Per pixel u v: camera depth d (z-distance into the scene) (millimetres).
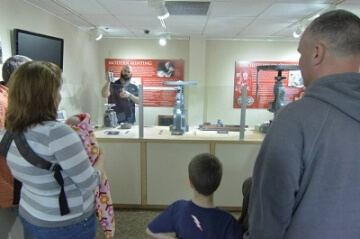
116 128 3037
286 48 5098
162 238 1231
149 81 5164
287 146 639
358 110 602
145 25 3939
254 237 735
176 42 5109
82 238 1145
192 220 1148
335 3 2730
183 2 2770
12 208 1556
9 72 1464
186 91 3004
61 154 972
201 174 1172
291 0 2658
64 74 3586
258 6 2883
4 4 2297
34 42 2654
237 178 2674
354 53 644
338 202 612
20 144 974
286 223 666
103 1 2723
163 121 3566
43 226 1057
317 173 618
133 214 2701
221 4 2822
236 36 4805
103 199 1374
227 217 1151
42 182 1007
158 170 2705
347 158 602
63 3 2799
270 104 2768
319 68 680
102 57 5105
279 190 648
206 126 2941
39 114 986
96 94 3039
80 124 1271
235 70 5172
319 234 625
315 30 676
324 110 625
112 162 2695
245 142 2600
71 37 3807
